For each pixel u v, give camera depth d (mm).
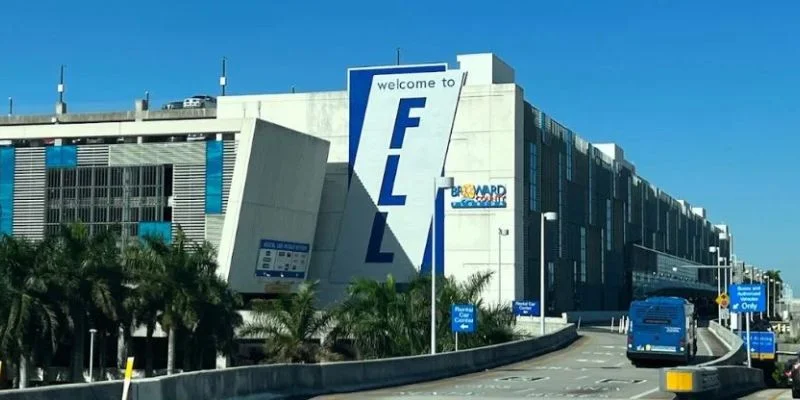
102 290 48562
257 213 69562
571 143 106000
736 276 112438
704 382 25281
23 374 46469
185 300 50781
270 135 69562
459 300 53469
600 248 115312
